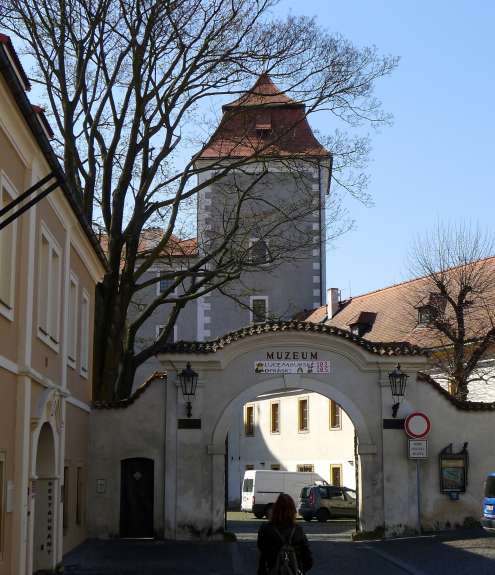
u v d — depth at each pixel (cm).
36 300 1750
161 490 2558
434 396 2664
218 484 2547
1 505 1505
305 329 2589
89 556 2189
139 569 1986
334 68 3097
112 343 2981
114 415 2595
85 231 2292
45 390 1808
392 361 2620
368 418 2617
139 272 3103
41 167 1698
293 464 5522
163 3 2875
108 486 2569
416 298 4659
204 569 1991
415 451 2573
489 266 4447
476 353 3750
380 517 2581
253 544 2464
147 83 2981
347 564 2056
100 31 2966
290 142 3297
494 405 2691
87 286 2611
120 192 3027
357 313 5316
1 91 1362
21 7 2884
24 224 1631
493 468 2667
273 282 5559
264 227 3731
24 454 1612
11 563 1561
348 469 5012
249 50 3023
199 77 3038
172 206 3155
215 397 2586
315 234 3491
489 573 1847
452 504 2638
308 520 4475
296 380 2605
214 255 3198
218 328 5556
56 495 1970
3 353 1501
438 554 2173
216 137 3238
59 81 2952
